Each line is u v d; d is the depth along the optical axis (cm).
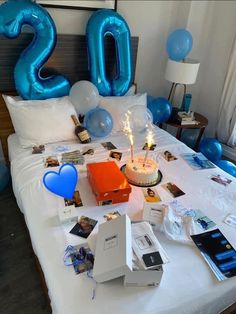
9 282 156
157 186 164
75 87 216
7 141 218
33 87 202
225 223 140
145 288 104
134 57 268
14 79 205
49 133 199
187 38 252
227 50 280
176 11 281
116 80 245
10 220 197
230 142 294
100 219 135
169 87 322
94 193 150
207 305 106
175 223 133
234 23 267
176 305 100
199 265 116
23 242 181
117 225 115
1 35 195
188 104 286
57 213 137
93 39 218
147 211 135
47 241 122
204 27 290
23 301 146
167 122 271
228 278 112
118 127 229
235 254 122
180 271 112
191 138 285
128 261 98
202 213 145
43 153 188
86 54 237
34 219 135
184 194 159
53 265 110
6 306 143
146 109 229
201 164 192
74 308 95
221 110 292
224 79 290
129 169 167
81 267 109
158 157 196
